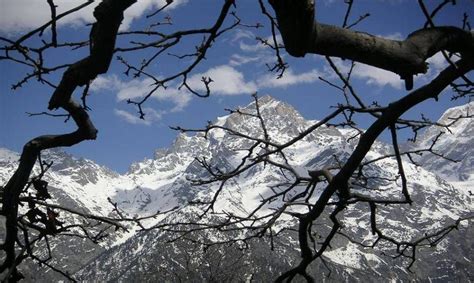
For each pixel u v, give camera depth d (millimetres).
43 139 4598
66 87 3896
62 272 4895
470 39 3633
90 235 4887
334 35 3246
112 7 3455
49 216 4688
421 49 3453
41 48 3938
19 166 4617
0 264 4863
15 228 4652
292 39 3127
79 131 4602
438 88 4211
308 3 2973
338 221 5051
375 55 3361
